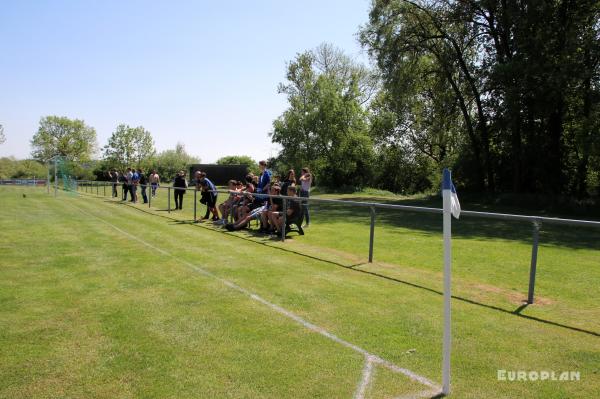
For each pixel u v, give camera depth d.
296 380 3.42
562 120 24.91
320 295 5.63
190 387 3.28
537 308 5.33
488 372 3.61
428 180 43.75
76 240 9.47
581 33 21.61
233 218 12.38
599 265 8.23
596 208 21.66
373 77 34.44
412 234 12.17
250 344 4.07
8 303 5.12
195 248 8.75
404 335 4.36
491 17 25.58
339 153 43.31
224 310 4.99
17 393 3.17
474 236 12.16
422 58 29.00
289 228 11.50
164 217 14.66
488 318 4.90
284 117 47.59
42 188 37.94
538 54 22.05
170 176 67.88
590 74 20.77
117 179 26.06
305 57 47.12
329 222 15.02
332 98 43.88
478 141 29.11
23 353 3.81
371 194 39.38
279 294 5.64
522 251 9.72
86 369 3.54
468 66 28.09
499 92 24.05
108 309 4.97
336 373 3.55
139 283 6.05
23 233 10.34
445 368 3.26
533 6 21.84
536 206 23.67
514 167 26.81
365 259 8.02
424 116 37.22
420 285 6.24
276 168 49.84
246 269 7.00
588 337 4.40
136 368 3.57
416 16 27.55
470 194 28.34
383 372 3.58
